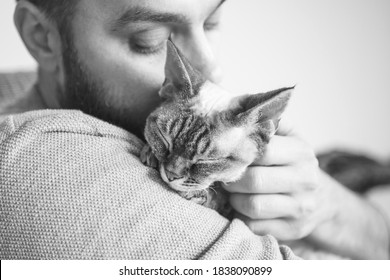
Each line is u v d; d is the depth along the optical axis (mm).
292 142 1491
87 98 1599
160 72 1521
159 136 1394
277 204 1427
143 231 1070
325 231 1846
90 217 1070
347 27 3131
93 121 1296
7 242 1097
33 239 1074
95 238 1056
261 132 1405
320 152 3084
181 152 1353
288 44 3090
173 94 1450
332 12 3096
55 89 1762
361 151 3174
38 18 1604
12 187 1109
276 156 1444
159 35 1452
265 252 1148
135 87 1525
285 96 1303
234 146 1382
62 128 1208
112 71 1507
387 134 3256
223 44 3008
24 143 1156
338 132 3273
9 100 1892
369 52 3182
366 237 1990
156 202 1119
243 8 2984
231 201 1474
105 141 1241
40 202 1086
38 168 1118
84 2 1437
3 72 2227
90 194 1088
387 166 2783
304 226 1507
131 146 1331
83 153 1159
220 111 1403
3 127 1216
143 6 1356
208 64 1562
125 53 1481
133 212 1085
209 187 1477
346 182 2668
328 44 3135
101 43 1474
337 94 3215
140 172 1195
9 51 2965
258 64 3078
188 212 1143
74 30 1511
